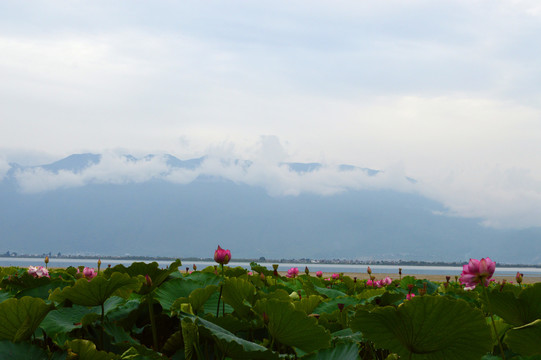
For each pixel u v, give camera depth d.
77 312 3.28
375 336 2.39
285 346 3.14
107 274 3.85
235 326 2.97
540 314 2.82
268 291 5.24
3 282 4.47
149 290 3.20
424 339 2.27
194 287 3.84
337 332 3.43
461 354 2.27
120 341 3.01
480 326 2.13
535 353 2.55
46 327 2.90
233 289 3.20
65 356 2.44
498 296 2.87
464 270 2.89
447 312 2.15
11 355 2.39
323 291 5.52
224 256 4.20
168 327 3.47
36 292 3.95
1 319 2.43
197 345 2.57
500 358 2.80
